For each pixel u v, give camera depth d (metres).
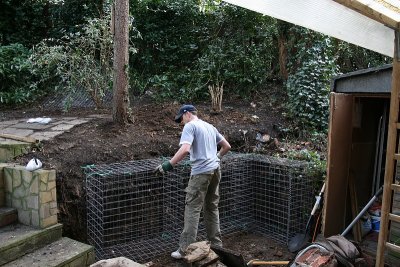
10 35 8.50
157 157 4.53
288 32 6.91
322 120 5.76
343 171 3.83
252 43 7.86
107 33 6.29
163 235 4.23
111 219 3.84
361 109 4.12
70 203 3.72
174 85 7.60
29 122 5.33
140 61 8.48
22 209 3.37
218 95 6.22
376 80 3.39
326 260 2.89
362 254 3.30
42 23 8.85
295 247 3.96
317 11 2.36
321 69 5.93
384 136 4.26
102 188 3.73
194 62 8.16
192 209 3.54
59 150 4.11
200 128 3.50
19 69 7.05
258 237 4.44
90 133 4.71
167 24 8.58
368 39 2.79
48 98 7.47
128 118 5.14
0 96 7.05
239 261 3.20
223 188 4.54
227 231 4.52
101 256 3.67
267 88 7.34
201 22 8.51
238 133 5.42
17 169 3.35
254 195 4.79
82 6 8.68
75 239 3.72
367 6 2.17
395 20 2.35
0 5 8.32
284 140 5.54
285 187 4.34
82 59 6.42
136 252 3.86
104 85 6.58
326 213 3.71
